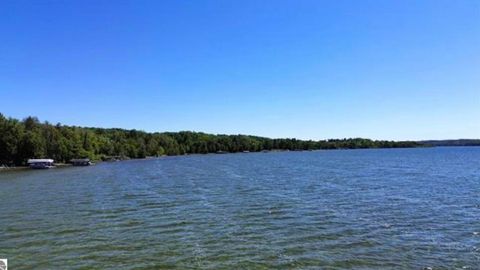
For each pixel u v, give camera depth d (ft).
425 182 229.45
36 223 122.31
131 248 92.48
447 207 140.36
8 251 90.99
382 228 108.47
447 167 362.94
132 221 123.95
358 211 134.31
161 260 83.41
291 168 385.50
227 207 147.13
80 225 118.73
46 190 222.69
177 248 92.02
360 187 205.67
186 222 120.98
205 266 79.36
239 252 88.17
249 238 100.01
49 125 613.52
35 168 492.13
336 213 131.03
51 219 128.88
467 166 373.81
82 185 248.52
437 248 88.79
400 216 124.88
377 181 238.07
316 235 101.91
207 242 96.89
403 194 176.35
